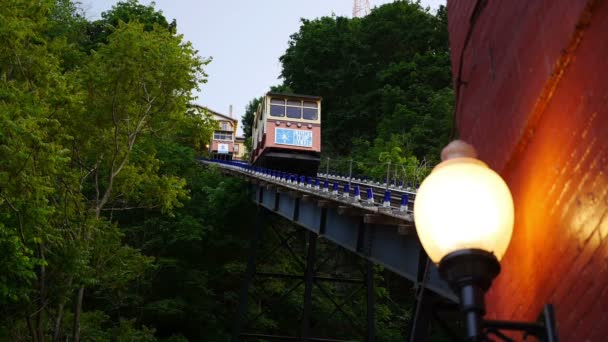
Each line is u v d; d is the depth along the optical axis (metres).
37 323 13.08
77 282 13.27
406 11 64.00
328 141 57.22
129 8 43.41
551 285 2.63
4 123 10.20
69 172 13.90
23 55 12.89
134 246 25.45
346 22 65.62
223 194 28.50
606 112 2.19
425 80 54.50
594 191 2.27
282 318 27.03
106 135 15.70
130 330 15.97
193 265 26.62
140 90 16.34
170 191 16.80
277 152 28.23
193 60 16.36
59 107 13.66
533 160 2.95
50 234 12.13
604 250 2.18
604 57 2.23
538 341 2.67
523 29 3.06
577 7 2.38
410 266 9.91
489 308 3.62
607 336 2.15
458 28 4.68
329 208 15.59
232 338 22.12
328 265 31.98
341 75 61.03
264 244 28.50
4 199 10.83
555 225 2.62
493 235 2.05
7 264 10.41
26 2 13.16
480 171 2.12
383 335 29.30
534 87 2.87
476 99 4.06
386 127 48.38
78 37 33.72
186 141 30.58
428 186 2.14
